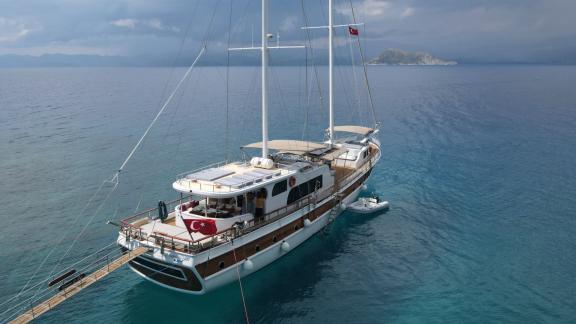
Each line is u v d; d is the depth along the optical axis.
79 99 120.69
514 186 42.06
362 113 91.75
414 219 34.34
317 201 29.72
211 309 22.39
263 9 25.61
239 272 23.48
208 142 61.06
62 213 35.22
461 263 27.00
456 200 38.50
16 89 161.75
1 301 22.80
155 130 70.12
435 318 21.39
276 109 96.62
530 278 25.00
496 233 31.33
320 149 33.06
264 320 21.48
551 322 20.84
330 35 38.03
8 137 64.44
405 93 139.75
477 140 63.72
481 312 21.81
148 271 22.95
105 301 23.12
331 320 21.45
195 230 21.88
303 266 26.98
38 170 47.25
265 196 25.31
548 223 32.94
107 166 48.81
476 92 143.25
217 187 23.39
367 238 31.03
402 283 24.81
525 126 74.88
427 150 57.72
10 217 34.31
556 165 49.38
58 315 21.78
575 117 84.12
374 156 42.22
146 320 21.47
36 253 28.33
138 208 36.41
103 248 29.03
